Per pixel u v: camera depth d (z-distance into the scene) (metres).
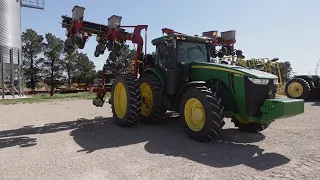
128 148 4.96
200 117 5.45
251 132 6.24
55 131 6.49
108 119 8.23
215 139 5.58
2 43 20.36
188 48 6.71
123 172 3.74
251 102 5.18
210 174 3.66
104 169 3.86
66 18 7.76
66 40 7.86
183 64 6.41
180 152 4.70
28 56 47.66
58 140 5.59
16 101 14.30
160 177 3.55
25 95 22.41
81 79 52.28
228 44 8.88
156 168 3.89
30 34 47.03
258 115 5.23
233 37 8.84
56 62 49.28
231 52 8.84
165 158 4.36
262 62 14.68
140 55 7.84
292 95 13.38
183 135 5.98
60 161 4.22
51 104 12.65
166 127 6.82
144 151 4.76
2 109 10.82
